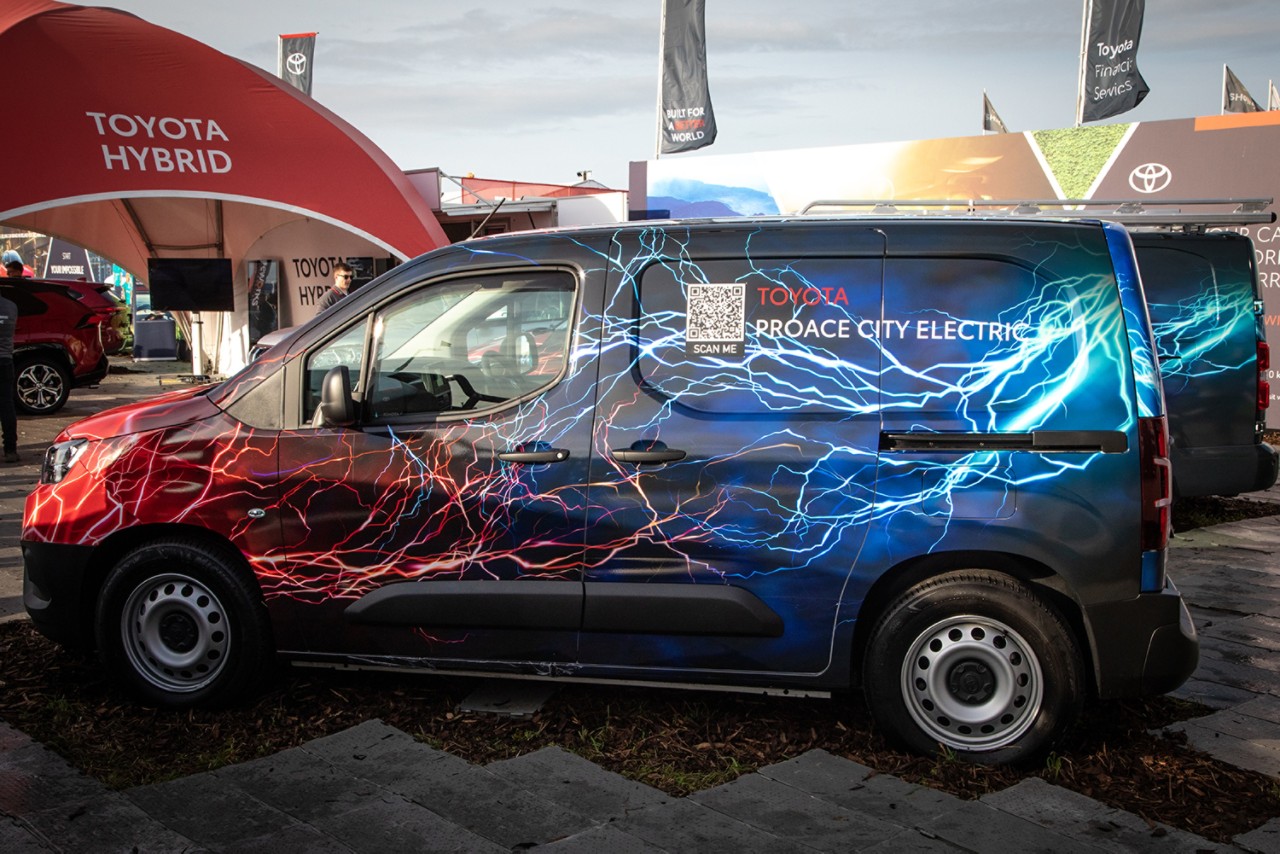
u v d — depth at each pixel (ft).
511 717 15.03
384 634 14.75
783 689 14.03
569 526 14.11
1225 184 48.42
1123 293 13.37
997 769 13.30
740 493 13.71
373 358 15.06
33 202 41.27
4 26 42.98
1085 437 13.16
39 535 15.75
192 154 45.44
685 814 12.29
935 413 13.43
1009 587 13.24
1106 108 65.26
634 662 14.14
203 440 15.23
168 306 55.62
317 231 60.95
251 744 14.28
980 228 13.73
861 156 57.21
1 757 13.74
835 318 13.73
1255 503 32.86
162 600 15.30
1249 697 16.33
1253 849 11.50
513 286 14.75
